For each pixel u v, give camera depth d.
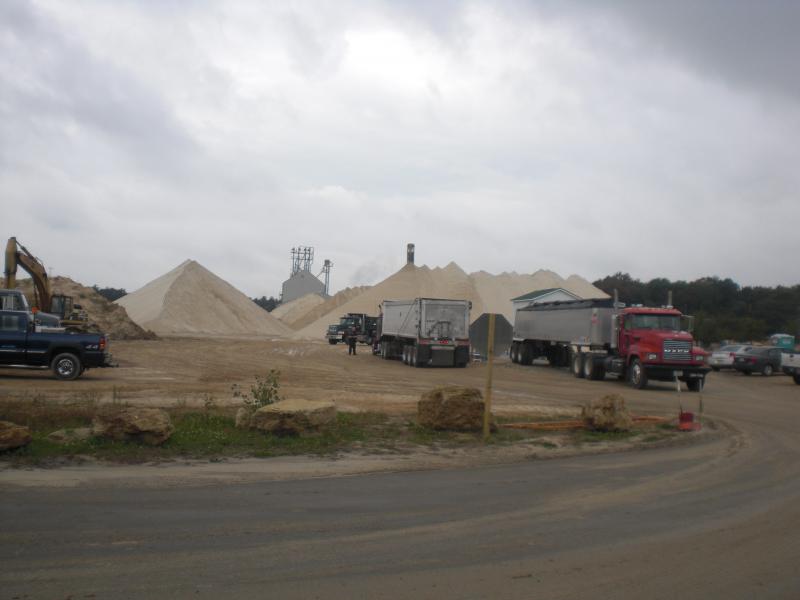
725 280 106.06
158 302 76.81
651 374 26.69
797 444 14.32
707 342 75.06
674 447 13.67
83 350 22.05
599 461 11.95
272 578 5.67
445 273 80.06
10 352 21.44
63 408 14.36
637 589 5.66
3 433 10.33
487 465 11.38
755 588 5.75
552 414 17.73
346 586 5.54
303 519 7.54
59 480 9.11
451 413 14.33
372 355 46.25
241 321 84.31
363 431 13.87
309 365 34.91
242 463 10.77
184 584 5.48
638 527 7.55
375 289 77.25
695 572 6.09
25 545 6.34
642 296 109.12
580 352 31.81
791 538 7.21
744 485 9.97
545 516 7.95
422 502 8.52
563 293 56.06
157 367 29.11
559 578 5.86
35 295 36.41
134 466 10.20
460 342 36.34
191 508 7.89
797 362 32.25
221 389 20.89
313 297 126.69
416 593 5.43
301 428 12.80
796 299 90.12
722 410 20.73
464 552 6.51
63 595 5.18
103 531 6.84
